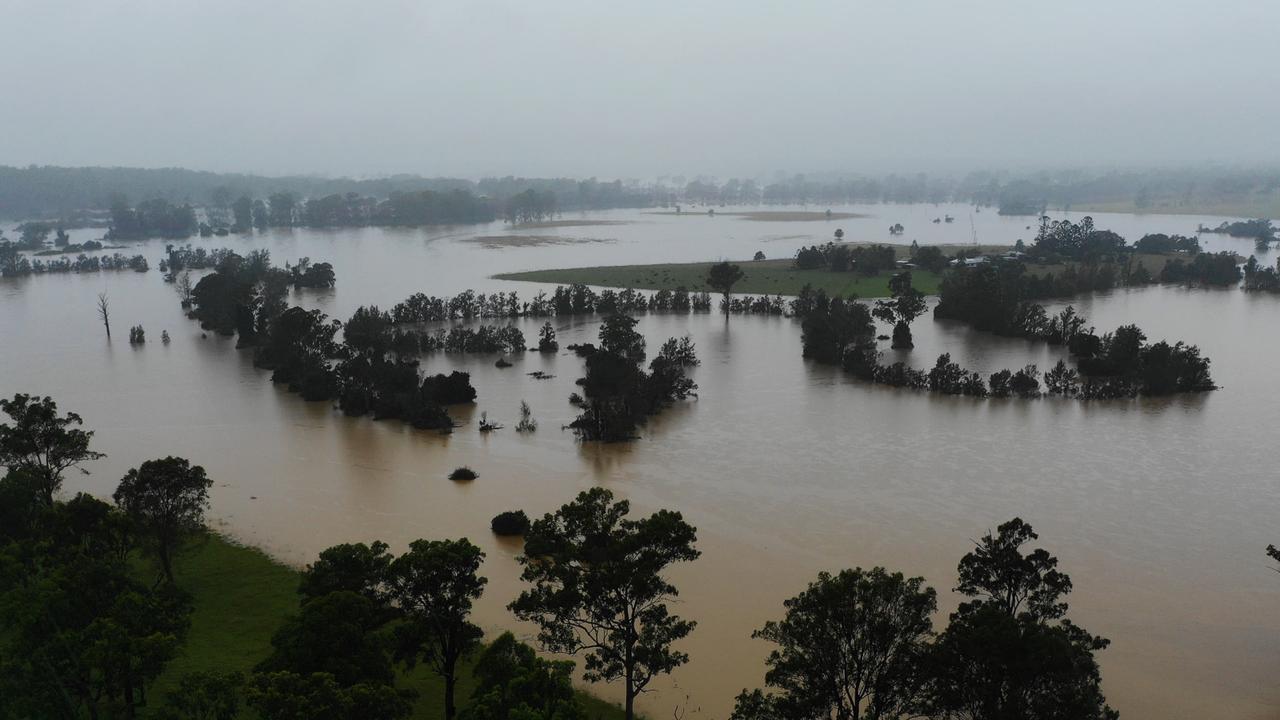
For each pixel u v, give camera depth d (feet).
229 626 173.37
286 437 306.55
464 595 136.87
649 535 133.59
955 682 118.73
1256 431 300.40
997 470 264.72
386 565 144.05
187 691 119.96
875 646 122.83
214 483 260.83
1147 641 172.65
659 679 159.12
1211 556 208.44
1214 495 244.42
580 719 107.55
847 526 225.35
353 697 109.91
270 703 106.32
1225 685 158.51
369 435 307.37
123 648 125.29
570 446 291.99
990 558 141.59
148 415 333.83
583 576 134.00
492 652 126.82
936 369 358.64
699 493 249.14
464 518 233.55
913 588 126.93
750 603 186.70
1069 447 285.64
